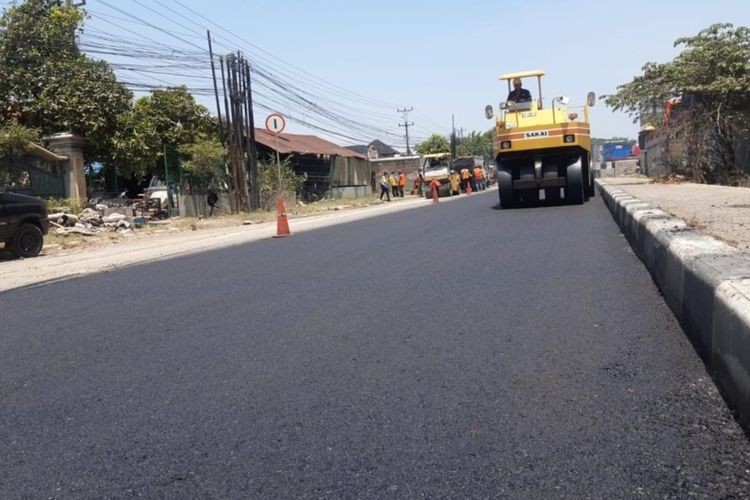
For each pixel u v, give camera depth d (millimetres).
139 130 28109
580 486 2930
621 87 25297
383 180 39469
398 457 3320
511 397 4012
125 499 3062
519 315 5949
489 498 2883
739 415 3447
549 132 17719
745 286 3785
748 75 23375
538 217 15586
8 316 7414
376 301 6934
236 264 10641
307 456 3395
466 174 42094
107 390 4602
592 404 3822
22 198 15234
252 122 30906
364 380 4480
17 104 26438
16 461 3535
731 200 14492
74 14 28109
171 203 27844
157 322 6590
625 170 54094
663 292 6324
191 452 3521
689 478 2928
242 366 4953
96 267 11492
